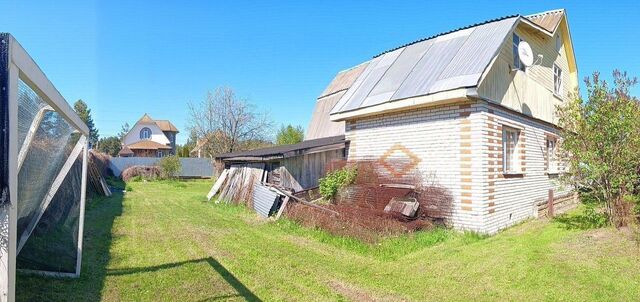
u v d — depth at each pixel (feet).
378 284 18.93
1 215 8.81
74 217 19.76
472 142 30.19
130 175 101.50
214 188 56.59
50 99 12.28
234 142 119.85
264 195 40.86
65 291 16.49
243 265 21.42
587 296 16.20
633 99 26.07
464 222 30.45
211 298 16.28
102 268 20.25
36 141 13.28
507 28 33.42
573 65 52.95
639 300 15.49
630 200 26.66
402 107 33.17
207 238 28.63
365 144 38.86
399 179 34.35
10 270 9.00
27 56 9.73
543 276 18.76
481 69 29.66
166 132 203.72
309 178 44.27
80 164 21.72
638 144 24.86
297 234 30.53
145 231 31.22
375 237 27.07
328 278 19.69
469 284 18.79
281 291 17.49
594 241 23.38
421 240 27.43
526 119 37.68
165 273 19.57
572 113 27.30
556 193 43.27
